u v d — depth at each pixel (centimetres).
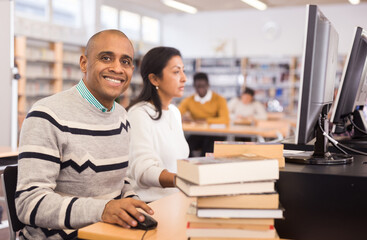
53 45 943
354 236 119
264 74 1184
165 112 215
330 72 151
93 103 156
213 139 581
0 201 346
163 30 1311
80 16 1045
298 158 141
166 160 207
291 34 1165
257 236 107
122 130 168
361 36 187
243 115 761
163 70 210
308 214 123
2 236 309
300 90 137
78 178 151
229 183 105
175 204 152
